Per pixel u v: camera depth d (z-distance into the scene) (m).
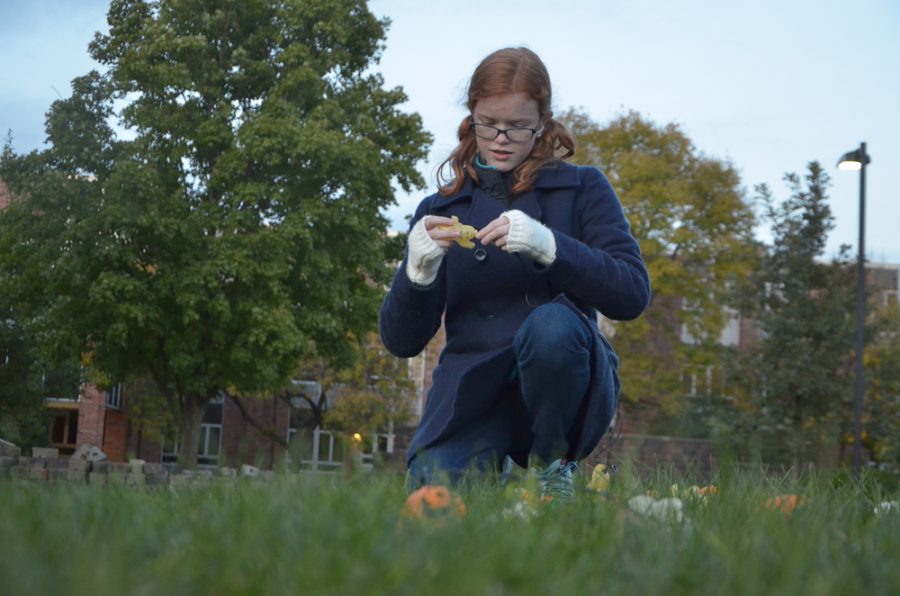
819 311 25.95
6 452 16.11
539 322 2.95
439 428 3.15
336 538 1.40
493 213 3.35
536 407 3.05
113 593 1.01
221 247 21.31
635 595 1.24
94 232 21.08
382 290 24.61
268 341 21.83
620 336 29.58
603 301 3.12
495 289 3.27
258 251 21.61
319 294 22.45
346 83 24.45
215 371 22.55
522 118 3.27
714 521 1.91
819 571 1.41
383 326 3.41
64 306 21.55
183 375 22.50
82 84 21.86
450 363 3.29
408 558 1.25
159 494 2.35
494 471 2.84
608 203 3.39
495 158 3.33
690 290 29.69
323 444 32.34
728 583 1.31
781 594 1.25
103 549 1.29
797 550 1.46
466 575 1.16
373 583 1.14
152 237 21.50
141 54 22.05
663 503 2.10
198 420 23.56
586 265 3.06
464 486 2.55
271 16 23.64
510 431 3.28
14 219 21.69
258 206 22.34
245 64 22.89
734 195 30.12
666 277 28.95
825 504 2.21
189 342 21.80
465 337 3.28
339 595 1.10
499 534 1.57
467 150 3.45
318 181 22.50
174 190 22.31
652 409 29.75
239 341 21.64
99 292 20.61
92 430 35.09
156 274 21.64
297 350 22.45
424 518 1.75
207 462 25.38
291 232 21.31
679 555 1.48
